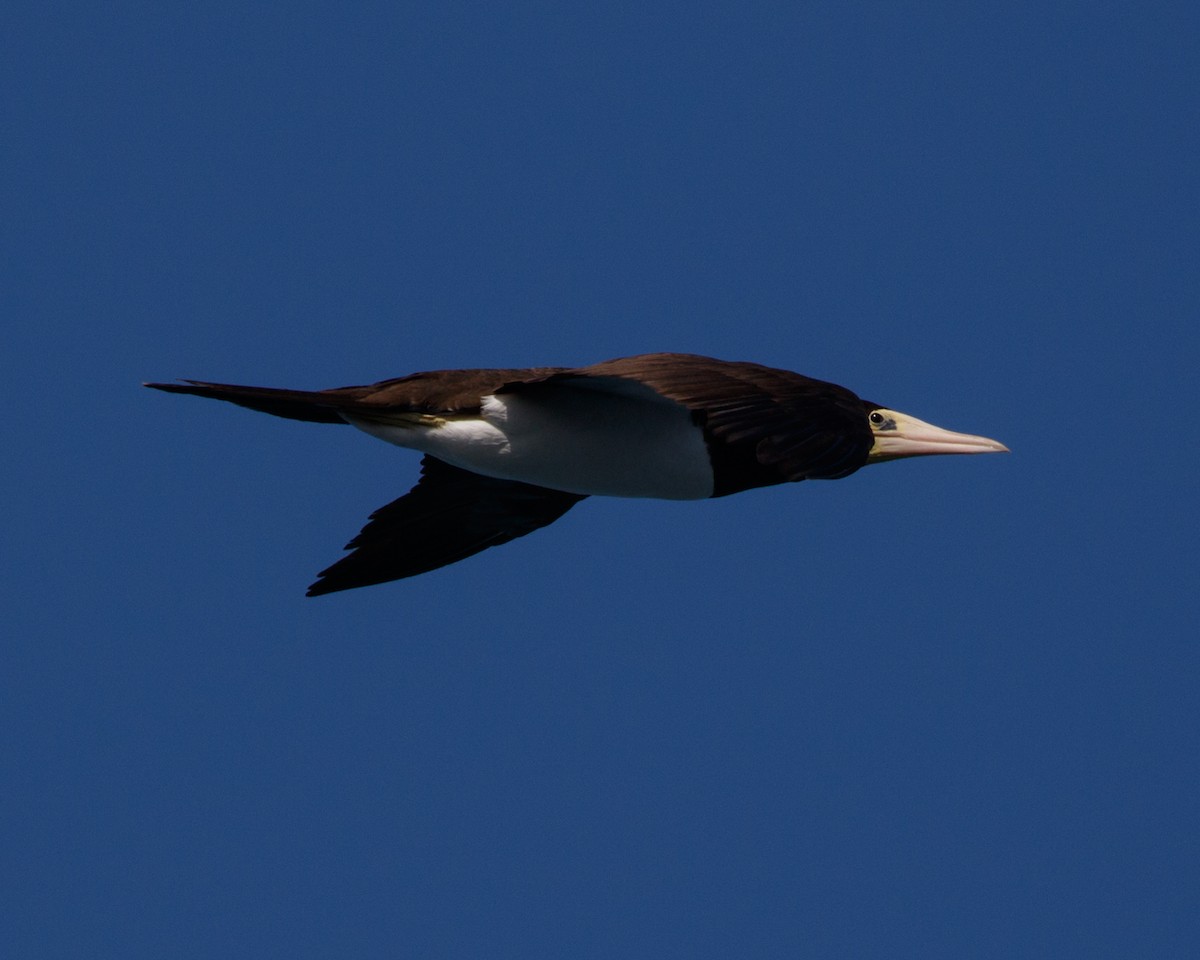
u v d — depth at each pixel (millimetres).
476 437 15547
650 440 15641
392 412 15422
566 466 15703
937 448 16656
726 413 13406
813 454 13328
